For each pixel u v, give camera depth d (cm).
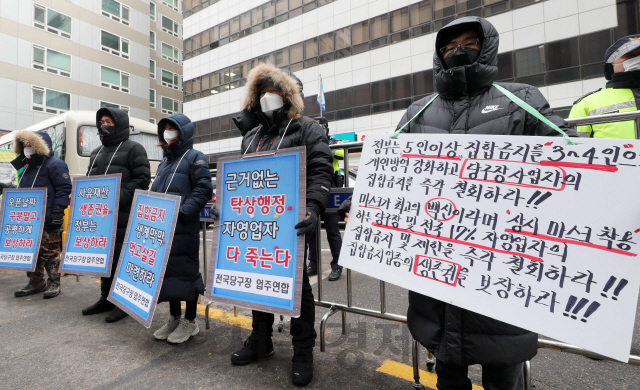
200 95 2466
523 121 132
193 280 242
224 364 210
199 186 241
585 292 108
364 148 165
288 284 178
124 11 2438
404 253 143
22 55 1878
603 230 109
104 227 299
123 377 197
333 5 1848
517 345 121
